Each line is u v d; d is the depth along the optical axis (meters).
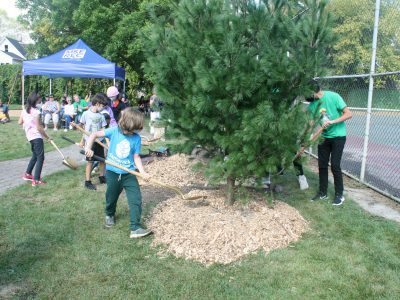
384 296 3.37
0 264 3.87
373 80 6.98
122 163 4.62
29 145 11.92
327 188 6.27
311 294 3.39
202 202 5.21
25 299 3.30
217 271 3.78
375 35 6.76
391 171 7.80
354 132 8.66
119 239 4.50
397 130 7.66
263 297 3.35
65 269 3.79
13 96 36.38
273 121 3.99
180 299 3.31
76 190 6.53
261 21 4.29
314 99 5.51
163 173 7.24
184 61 4.43
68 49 15.78
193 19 4.38
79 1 23.25
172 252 4.14
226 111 4.21
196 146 5.00
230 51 3.98
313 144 4.50
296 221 4.83
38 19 28.50
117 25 21.30
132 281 3.59
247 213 4.76
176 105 4.68
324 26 4.08
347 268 3.82
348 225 4.96
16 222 5.01
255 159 4.38
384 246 4.34
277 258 4.02
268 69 4.06
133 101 28.81
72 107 16.33
